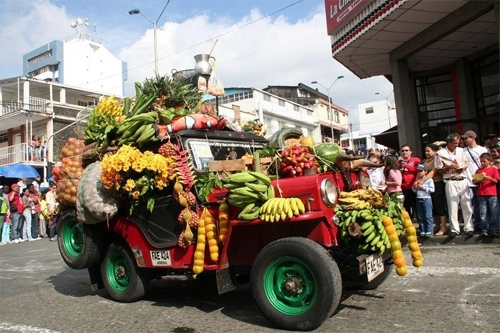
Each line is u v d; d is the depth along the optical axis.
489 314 4.07
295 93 52.72
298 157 4.37
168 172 4.60
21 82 28.59
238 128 6.11
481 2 8.80
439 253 7.23
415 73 13.94
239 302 5.14
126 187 4.75
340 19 11.18
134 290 5.24
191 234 4.47
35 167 26.92
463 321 3.94
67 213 5.80
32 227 15.32
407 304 4.55
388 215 4.19
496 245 7.47
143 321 4.55
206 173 4.70
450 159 8.02
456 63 12.96
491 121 12.21
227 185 4.17
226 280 4.42
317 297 3.73
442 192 8.38
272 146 4.92
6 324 4.73
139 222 5.05
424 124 14.07
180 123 4.94
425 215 8.30
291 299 3.95
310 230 4.06
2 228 13.91
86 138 5.61
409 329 3.81
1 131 31.38
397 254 4.00
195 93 6.12
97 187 4.99
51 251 11.26
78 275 7.58
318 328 3.94
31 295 6.16
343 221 4.02
